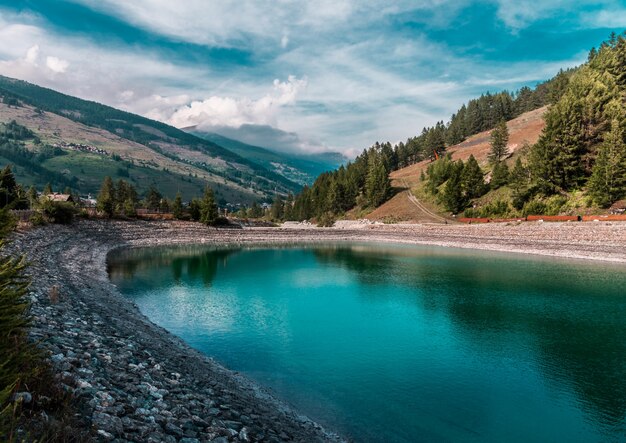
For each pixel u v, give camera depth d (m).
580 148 98.69
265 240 121.88
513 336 30.81
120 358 16.30
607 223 76.50
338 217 190.12
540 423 18.41
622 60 122.69
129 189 183.88
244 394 18.86
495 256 78.56
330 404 19.69
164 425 11.12
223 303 40.94
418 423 18.12
